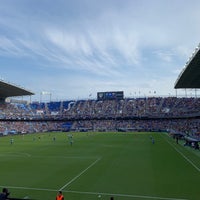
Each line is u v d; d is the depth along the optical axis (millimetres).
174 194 21375
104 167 32969
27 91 116250
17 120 129375
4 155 44875
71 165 34750
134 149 51906
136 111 137125
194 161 36719
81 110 150625
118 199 20312
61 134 106750
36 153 47312
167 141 69312
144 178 26828
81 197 20875
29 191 22688
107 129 131250
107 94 153875
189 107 123875
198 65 59938
